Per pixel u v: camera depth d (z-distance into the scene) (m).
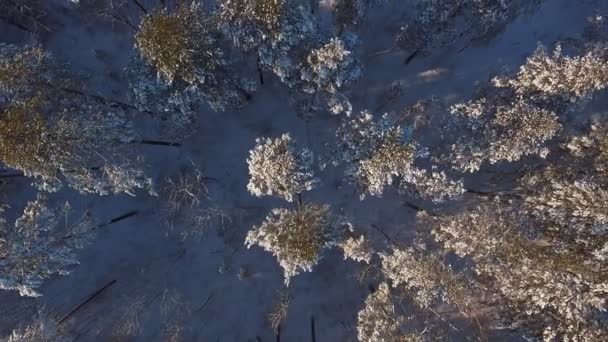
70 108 19.16
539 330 19.67
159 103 19.69
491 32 21.69
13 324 21.44
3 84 18.12
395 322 19.61
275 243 18.83
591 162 19.55
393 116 21.89
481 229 19.28
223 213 22.03
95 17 22.38
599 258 18.20
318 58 18.31
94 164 19.58
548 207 19.50
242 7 17.98
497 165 21.62
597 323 18.81
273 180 18.61
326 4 22.00
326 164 20.92
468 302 20.45
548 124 18.47
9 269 18.62
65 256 19.98
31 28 22.30
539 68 18.80
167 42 17.67
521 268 18.84
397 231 22.61
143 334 22.38
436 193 20.31
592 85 18.66
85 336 22.02
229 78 19.78
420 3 20.58
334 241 19.64
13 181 21.77
